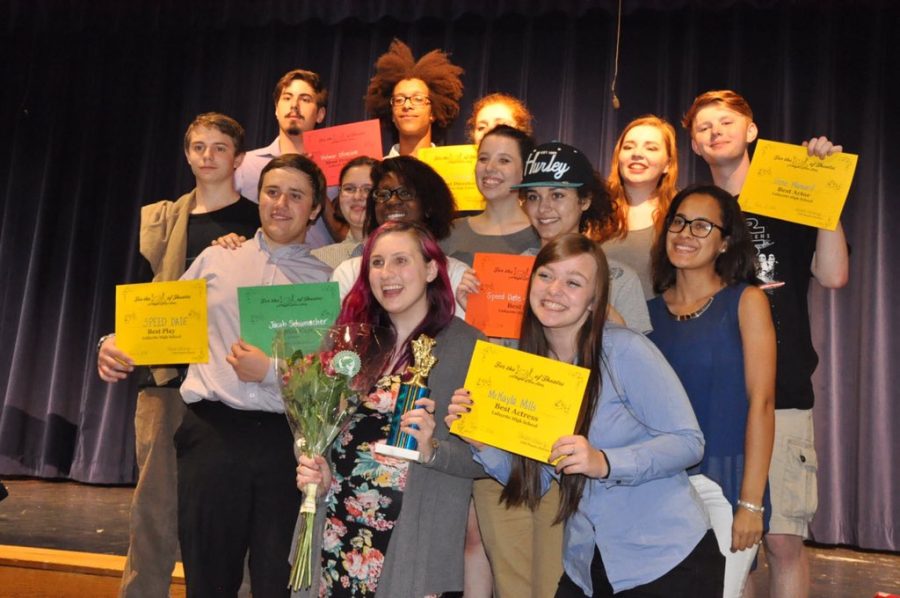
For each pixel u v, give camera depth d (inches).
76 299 260.1
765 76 219.5
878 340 207.2
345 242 124.1
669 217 103.7
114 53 263.6
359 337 90.3
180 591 137.0
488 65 235.0
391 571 86.6
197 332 106.5
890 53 212.5
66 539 164.1
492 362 85.4
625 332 85.7
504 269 110.0
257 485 103.1
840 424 209.5
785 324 114.9
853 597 155.0
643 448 80.5
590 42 230.5
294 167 113.7
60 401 255.8
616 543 82.0
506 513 107.5
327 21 248.2
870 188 210.5
